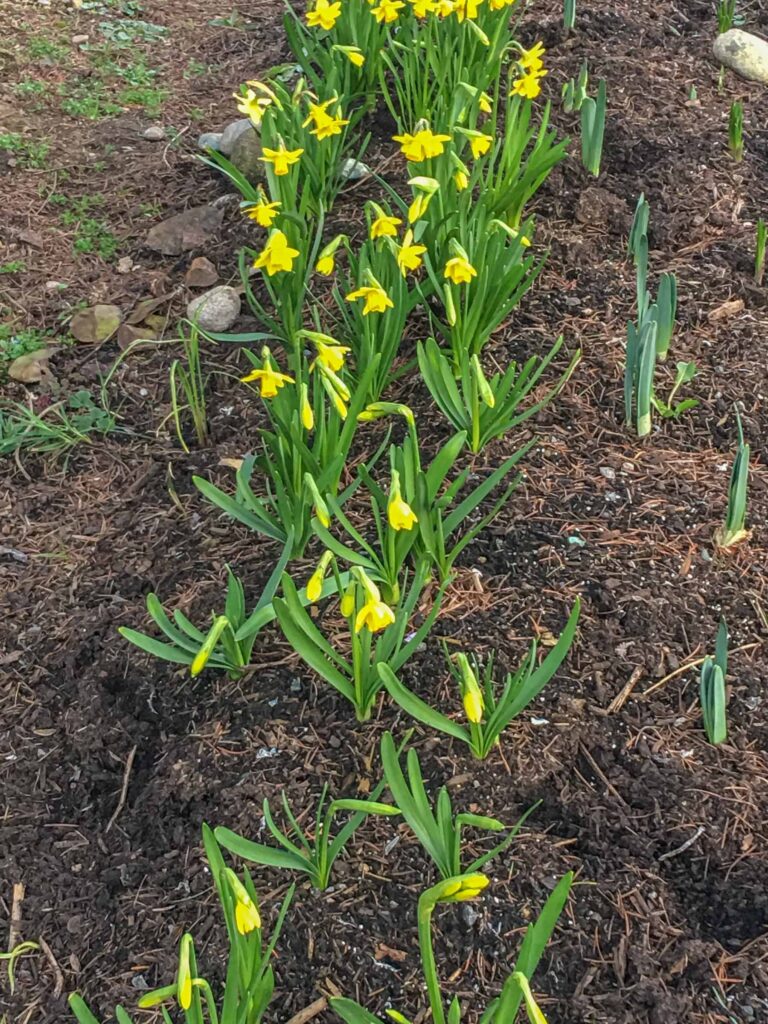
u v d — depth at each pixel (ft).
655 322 3.65
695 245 4.81
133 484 4.22
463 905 2.65
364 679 2.95
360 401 3.35
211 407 4.48
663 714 3.07
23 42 7.04
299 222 3.97
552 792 2.90
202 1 7.77
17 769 3.31
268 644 3.34
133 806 3.13
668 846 2.79
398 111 5.61
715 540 3.57
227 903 2.16
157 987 2.64
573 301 4.49
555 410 4.01
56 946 2.84
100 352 4.84
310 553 3.59
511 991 1.95
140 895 2.86
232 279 5.05
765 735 3.03
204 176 5.80
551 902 2.05
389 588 3.29
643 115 5.54
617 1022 2.43
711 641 3.27
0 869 3.03
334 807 2.46
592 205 4.90
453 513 3.20
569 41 6.05
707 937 2.62
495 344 4.27
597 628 3.28
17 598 3.83
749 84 5.89
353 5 5.11
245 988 2.21
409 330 4.41
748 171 5.23
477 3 4.51
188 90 6.68
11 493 4.27
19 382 4.70
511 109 4.33
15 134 6.15
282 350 4.55
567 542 3.53
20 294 5.12
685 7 6.55
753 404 4.07
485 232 3.77
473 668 3.14
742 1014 2.45
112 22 7.37
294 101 4.46
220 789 3.00
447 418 3.93
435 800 2.86
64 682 3.53
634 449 3.90
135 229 5.50
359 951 2.59
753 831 2.80
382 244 3.67
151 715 3.32
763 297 4.52
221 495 3.36
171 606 3.60
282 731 3.09
